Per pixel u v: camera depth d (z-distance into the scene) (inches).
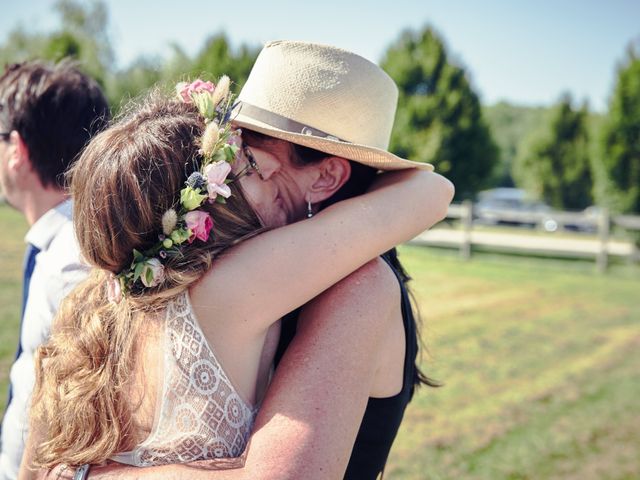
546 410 179.8
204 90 50.0
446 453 150.0
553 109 1041.5
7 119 71.9
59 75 74.4
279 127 50.4
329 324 43.2
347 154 49.6
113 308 46.6
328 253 43.5
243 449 43.4
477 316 299.0
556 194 1027.9
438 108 737.6
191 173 44.4
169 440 42.5
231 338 42.6
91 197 43.1
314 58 51.3
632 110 600.4
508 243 604.7
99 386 43.9
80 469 43.9
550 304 336.2
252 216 47.1
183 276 42.4
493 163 762.8
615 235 597.6
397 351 47.5
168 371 42.6
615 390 198.7
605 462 147.7
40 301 63.6
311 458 38.4
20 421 63.8
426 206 48.8
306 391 40.6
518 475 140.1
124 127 45.4
